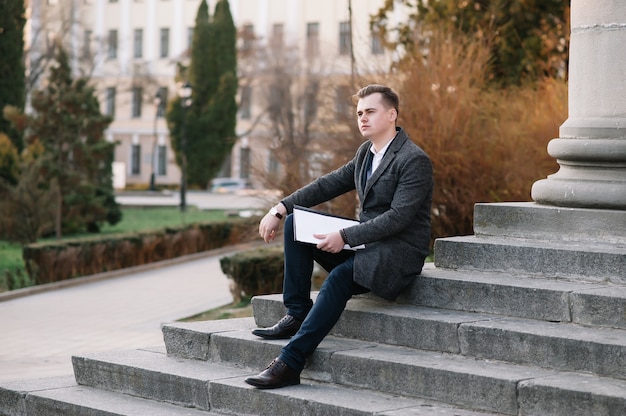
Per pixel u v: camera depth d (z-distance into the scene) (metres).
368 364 6.24
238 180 64.00
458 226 13.78
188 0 75.75
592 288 6.37
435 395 5.95
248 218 16.72
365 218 6.95
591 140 7.47
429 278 6.85
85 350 11.65
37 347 11.90
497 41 15.70
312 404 6.02
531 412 5.55
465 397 5.82
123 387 7.10
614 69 7.48
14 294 17.27
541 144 13.70
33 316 14.78
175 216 38.69
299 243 6.84
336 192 7.34
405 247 6.79
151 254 22.88
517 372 5.84
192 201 51.75
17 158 29.36
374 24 18.70
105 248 21.00
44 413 7.03
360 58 15.07
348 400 6.03
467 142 13.67
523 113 14.19
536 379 5.64
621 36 7.46
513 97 15.01
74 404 6.84
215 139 62.47
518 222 7.47
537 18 17.56
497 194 13.59
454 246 7.29
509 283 6.57
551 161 13.75
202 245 25.81
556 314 6.30
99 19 77.81
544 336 5.91
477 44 15.20
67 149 29.72
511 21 17.03
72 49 59.38
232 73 63.03
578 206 7.34
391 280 6.71
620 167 7.42
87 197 29.92
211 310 15.15
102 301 16.59
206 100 63.09
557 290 6.30
